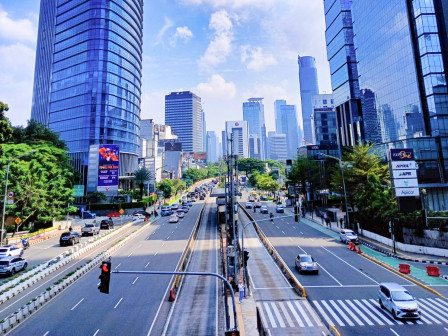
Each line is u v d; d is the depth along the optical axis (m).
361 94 93.75
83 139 105.75
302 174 78.62
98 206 82.88
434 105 63.75
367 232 45.75
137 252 37.25
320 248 38.22
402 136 72.50
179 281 25.94
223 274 26.77
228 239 39.31
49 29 130.75
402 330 16.16
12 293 22.34
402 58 72.50
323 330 16.44
